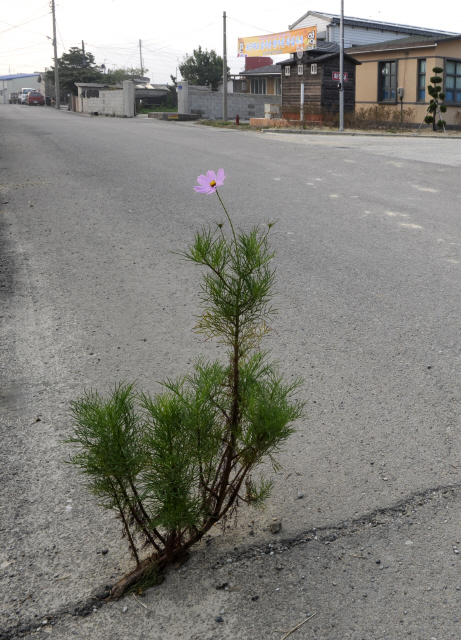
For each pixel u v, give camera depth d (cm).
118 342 448
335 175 1175
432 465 305
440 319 494
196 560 243
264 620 215
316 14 3434
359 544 252
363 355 430
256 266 216
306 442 325
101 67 6769
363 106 3016
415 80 2731
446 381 391
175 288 561
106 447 200
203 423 210
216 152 1535
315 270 618
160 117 3516
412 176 1155
